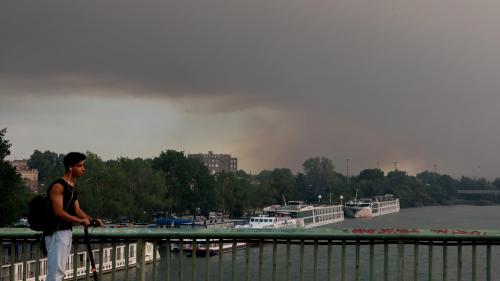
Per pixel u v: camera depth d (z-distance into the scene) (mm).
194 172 194500
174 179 188875
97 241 12539
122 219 159250
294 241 12398
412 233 12086
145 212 161500
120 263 72812
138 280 12359
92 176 135125
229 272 66562
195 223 126625
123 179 140000
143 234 12305
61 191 10859
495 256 85125
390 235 12117
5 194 78000
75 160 11117
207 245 12453
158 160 193750
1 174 78312
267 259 80375
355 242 12359
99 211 134875
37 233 12305
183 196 193375
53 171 160500
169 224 127938
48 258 10852
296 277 61719
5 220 77938
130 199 142500
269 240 12477
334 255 82188
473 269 12062
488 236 11883
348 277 64500
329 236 12188
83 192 129250
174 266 70875
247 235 12305
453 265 75000
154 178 162125
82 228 12297
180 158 193750
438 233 12031
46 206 10953
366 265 73812
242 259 85562
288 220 164125
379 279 63906
